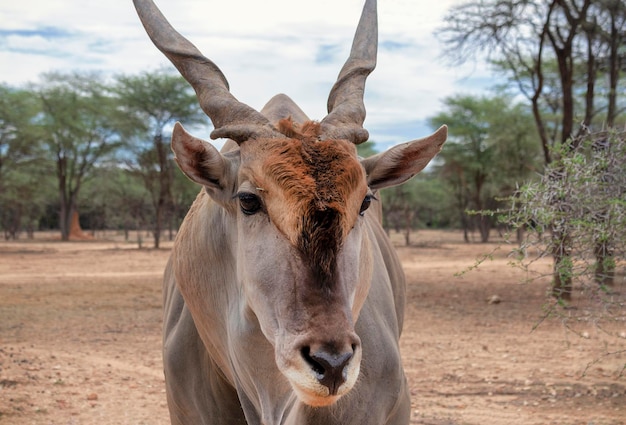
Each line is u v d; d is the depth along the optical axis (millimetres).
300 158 2689
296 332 2604
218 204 3238
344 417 3123
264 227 2803
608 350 9148
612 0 15461
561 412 6672
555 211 5711
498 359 8953
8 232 61000
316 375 2537
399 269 4473
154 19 3688
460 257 30000
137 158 42281
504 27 16172
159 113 40844
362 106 3307
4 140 43312
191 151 2982
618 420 6383
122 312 13547
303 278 2639
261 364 3209
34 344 10172
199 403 3951
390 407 3363
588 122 16344
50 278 20562
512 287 17203
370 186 3189
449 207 61344
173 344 4000
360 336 3270
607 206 5742
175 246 3924
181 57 3512
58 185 57812
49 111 50219
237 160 3088
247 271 2861
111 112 44000
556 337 10336
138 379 8148
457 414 6629
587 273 5863
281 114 3867
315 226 2566
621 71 19531
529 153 38875
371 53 3701
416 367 8562
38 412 6766
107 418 6668
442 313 13008
